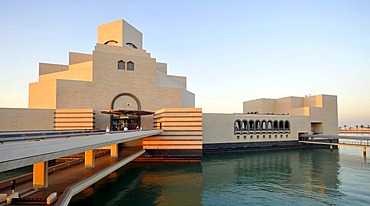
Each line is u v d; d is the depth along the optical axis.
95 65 43.84
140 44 56.50
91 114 39.75
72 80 42.34
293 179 26.28
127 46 51.72
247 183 24.41
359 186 23.20
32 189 13.28
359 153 51.25
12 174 26.97
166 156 37.88
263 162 38.34
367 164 36.47
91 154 20.06
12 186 13.42
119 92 44.78
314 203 18.28
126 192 20.75
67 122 39.47
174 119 38.47
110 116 43.31
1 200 10.88
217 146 53.50
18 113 37.56
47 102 42.16
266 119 59.72
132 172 29.17
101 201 18.30
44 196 12.15
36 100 43.06
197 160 37.62
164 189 21.86
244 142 56.47
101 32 52.19
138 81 46.22
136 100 45.75
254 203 18.30
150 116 45.88
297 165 35.53
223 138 54.34
